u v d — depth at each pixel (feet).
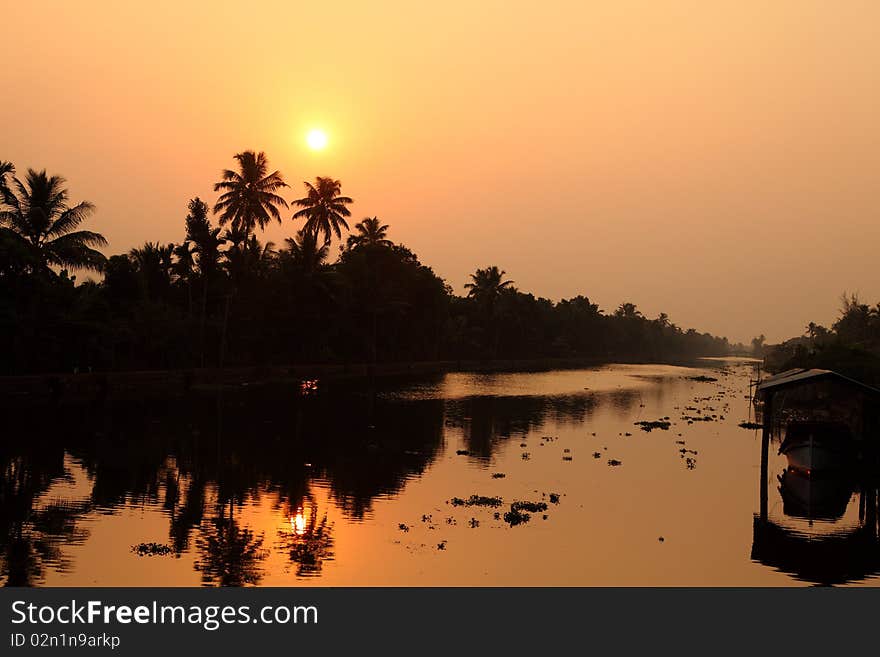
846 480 106.63
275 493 87.76
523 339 505.25
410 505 84.12
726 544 73.46
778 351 459.73
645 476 106.52
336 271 286.05
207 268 216.13
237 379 226.79
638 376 405.59
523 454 121.90
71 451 107.65
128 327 191.42
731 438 153.17
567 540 72.49
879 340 323.57
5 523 71.36
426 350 387.14
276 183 242.99
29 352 165.07
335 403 185.26
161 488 87.92
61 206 174.60
